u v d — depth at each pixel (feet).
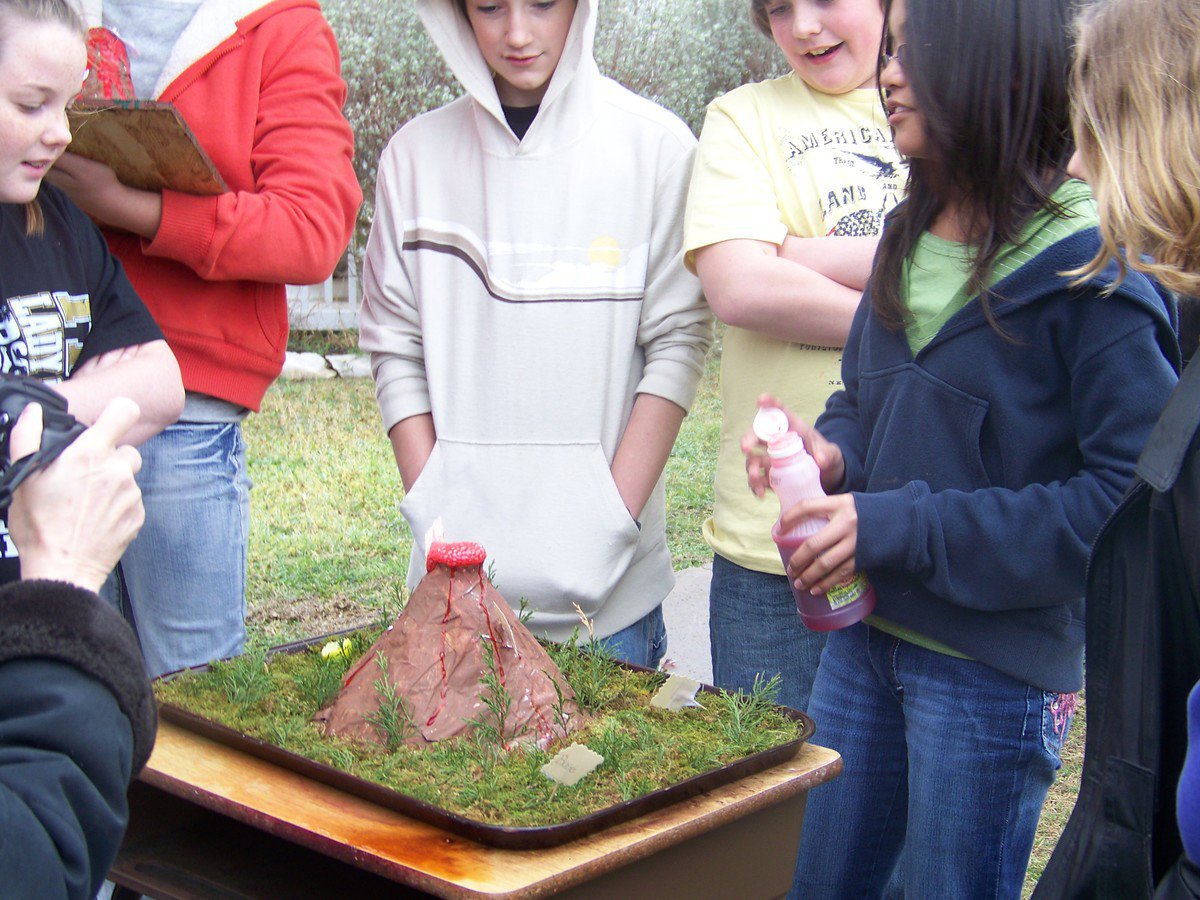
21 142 5.04
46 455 3.76
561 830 4.11
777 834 4.87
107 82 7.55
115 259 6.39
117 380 5.94
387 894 4.78
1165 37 4.17
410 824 4.33
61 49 5.00
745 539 8.05
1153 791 4.59
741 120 7.91
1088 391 5.62
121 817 3.56
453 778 4.59
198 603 8.00
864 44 7.72
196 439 7.89
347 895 4.77
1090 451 5.65
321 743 4.91
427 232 8.17
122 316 6.22
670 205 8.09
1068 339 5.67
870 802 6.73
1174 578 4.47
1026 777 6.18
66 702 3.40
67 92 5.13
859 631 6.61
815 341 7.52
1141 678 4.62
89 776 3.43
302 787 4.64
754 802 4.59
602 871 4.07
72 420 3.99
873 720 6.63
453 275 8.16
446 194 8.20
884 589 6.23
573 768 4.58
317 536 18.04
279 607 15.46
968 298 5.92
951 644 6.07
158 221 7.23
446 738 4.90
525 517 7.89
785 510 6.12
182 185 7.14
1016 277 5.70
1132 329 5.50
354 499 19.75
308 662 5.88
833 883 6.77
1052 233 5.66
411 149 8.36
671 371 8.02
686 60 31.73
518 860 4.05
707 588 16.66
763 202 7.72
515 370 7.98
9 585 3.54
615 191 8.02
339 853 4.15
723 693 5.48
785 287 7.39
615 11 30.35
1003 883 6.22
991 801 6.15
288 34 7.85
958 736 6.14
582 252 8.00
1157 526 4.44
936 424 6.04
